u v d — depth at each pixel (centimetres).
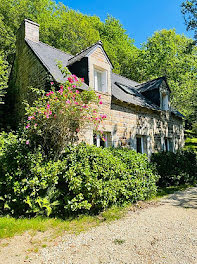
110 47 2725
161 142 1167
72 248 306
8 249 301
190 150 1068
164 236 348
